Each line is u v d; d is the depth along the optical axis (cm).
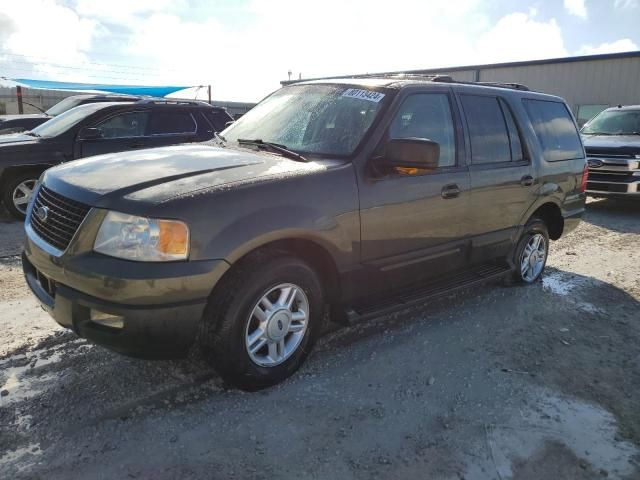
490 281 478
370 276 365
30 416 287
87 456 258
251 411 302
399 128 380
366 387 335
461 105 440
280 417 298
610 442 290
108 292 268
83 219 282
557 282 571
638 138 1034
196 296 279
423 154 334
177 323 278
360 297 367
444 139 417
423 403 320
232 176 310
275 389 326
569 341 419
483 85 488
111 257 272
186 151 375
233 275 299
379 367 362
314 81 455
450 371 361
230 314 295
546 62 2347
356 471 258
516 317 465
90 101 1263
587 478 262
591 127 1159
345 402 317
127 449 265
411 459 269
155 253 270
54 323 406
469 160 436
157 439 273
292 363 336
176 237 272
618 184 973
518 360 382
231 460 261
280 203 308
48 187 326
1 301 448
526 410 317
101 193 286
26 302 448
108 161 345
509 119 491
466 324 445
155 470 251
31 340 376
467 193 427
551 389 343
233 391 322
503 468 266
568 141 579
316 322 344
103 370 338
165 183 295
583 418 312
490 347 402
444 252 419
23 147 756
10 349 361
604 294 536
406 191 375
